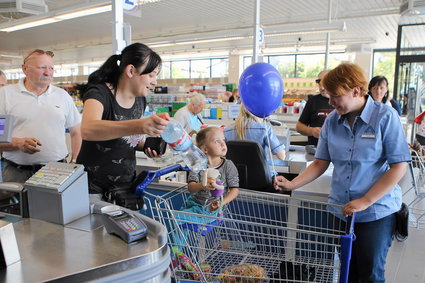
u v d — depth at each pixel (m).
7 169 2.54
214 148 1.96
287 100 10.87
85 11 6.63
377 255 1.75
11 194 1.26
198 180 1.88
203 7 9.52
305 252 1.68
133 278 0.95
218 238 1.71
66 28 12.41
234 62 17.30
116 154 1.63
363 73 1.64
